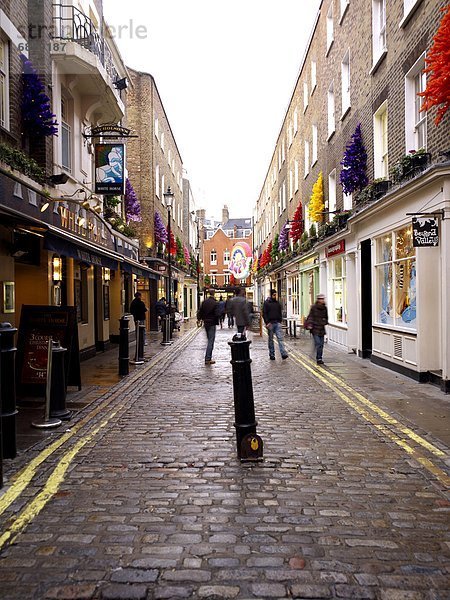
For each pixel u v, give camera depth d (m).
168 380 10.04
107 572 2.99
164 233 28.30
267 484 4.36
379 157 12.24
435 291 9.30
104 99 14.59
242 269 54.91
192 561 3.10
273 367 11.78
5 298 8.55
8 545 3.32
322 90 18.91
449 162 7.94
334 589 2.81
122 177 14.28
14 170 9.10
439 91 6.62
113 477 4.55
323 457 5.10
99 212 14.85
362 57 13.30
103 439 5.78
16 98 9.98
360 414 6.94
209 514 3.77
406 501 4.02
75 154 13.67
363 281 13.47
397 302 10.84
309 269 21.97
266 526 3.57
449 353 8.36
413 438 5.74
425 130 9.65
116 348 17.12
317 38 20.03
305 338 20.33
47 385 6.50
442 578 2.92
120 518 3.71
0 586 2.85
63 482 4.43
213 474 4.61
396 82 10.70
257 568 3.02
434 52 6.67
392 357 10.98
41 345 8.07
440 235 8.59
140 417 6.86
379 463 4.91
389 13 11.11
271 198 40.34
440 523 3.63
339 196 16.20
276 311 13.24
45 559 3.14
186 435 5.94
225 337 21.58
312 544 3.32
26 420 6.61
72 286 12.73
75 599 2.73
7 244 8.62
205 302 12.58
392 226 10.79
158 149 29.00
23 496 4.12
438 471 4.68
